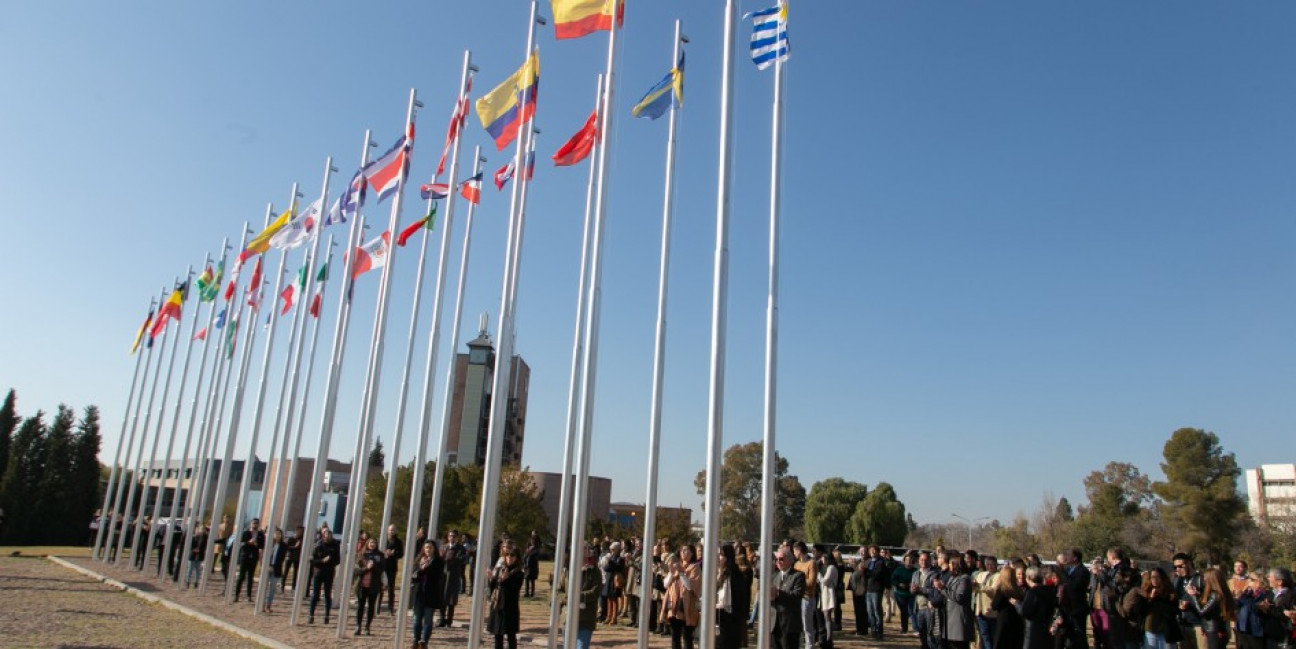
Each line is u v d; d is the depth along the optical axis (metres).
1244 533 52.16
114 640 14.45
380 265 20.25
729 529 76.25
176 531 28.55
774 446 10.94
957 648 13.18
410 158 19.30
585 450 13.09
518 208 15.86
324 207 23.27
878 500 75.44
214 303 31.08
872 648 16.69
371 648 14.96
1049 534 69.12
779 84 12.49
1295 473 95.06
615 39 14.80
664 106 14.24
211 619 17.50
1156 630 11.49
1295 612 11.26
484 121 16.78
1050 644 10.85
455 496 44.09
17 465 54.53
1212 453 56.78
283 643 14.84
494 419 14.47
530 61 16.50
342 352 19.58
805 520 79.56
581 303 14.83
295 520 65.12
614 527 50.59
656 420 12.72
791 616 12.34
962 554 14.79
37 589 21.97
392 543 19.77
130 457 35.31
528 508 44.94
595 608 13.69
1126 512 68.00
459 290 20.56
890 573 19.30
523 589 28.53
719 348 11.50
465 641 16.41
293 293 25.72
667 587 14.14
